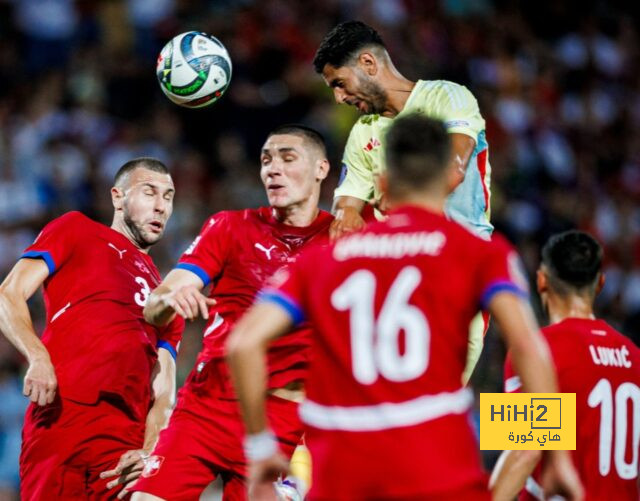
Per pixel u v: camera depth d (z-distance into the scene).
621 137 55.41
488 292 11.24
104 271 18.77
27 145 41.38
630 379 14.81
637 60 60.00
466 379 17.33
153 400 18.94
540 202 46.31
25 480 18.39
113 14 47.16
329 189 42.12
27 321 18.03
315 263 11.82
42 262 18.50
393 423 11.09
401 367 11.16
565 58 57.28
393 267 11.46
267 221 17.31
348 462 11.16
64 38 46.19
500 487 12.88
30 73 44.50
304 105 44.47
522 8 57.97
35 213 39.75
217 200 41.09
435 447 11.02
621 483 14.65
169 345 19.47
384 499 11.05
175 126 43.50
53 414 18.12
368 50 17.33
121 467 17.52
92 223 19.22
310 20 49.31
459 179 16.53
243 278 16.98
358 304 11.41
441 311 11.27
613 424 14.59
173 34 47.16
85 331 18.34
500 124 48.91
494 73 52.75
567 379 14.44
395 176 12.01
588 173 51.50
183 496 16.84
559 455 12.40
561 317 15.44
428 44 51.62
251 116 43.75
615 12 61.12
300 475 18.17
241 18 47.31
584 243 15.41
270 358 16.83
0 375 33.38
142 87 44.38
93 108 43.38
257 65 44.97
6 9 45.88
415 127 12.01
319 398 11.48
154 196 19.48
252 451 11.62
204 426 16.97
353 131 18.12
